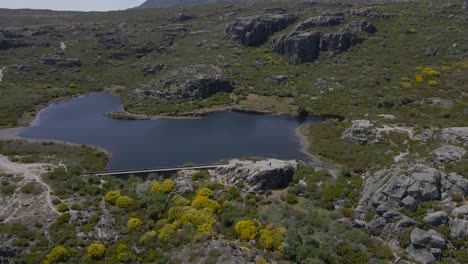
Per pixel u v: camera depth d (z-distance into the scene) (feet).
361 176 143.54
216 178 147.54
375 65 279.69
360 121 194.29
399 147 163.12
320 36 324.60
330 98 244.83
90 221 111.55
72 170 150.10
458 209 101.65
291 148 184.34
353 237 105.40
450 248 95.35
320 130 202.28
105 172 154.20
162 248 100.83
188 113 241.76
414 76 250.78
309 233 108.88
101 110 259.39
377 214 110.93
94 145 195.52
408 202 107.86
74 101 284.00
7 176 140.87
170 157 177.37
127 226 110.32
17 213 114.52
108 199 123.75
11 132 215.51
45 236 104.27
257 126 217.36
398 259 95.50
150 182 141.69
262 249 100.83
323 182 140.67
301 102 247.29
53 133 214.48
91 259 96.63
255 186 136.98
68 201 122.83
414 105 212.43
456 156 128.47
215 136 204.03
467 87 222.28
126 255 97.14
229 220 112.78
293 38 321.32
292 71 298.97
